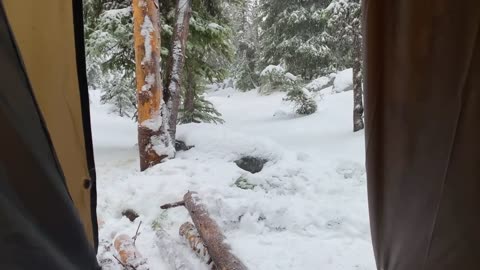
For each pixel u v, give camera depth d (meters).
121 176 5.87
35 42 1.69
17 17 1.60
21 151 1.26
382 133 1.25
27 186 1.28
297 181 4.71
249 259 3.15
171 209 4.01
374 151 1.28
